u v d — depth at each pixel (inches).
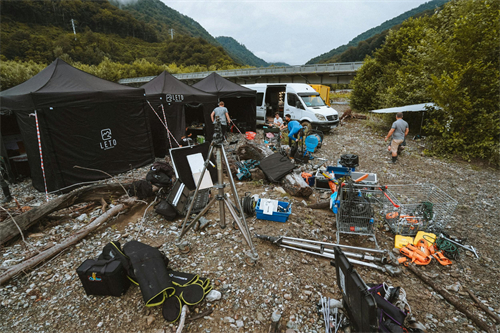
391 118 511.8
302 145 293.3
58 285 122.4
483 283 127.0
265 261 134.5
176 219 180.1
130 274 111.7
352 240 157.5
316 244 148.4
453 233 172.1
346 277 86.8
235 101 513.7
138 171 291.9
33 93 205.6
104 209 188.5
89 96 242.7
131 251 110.9
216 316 102.7
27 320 104.2
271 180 231.3
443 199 173.8
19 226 154.1
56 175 228.5
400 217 158.1
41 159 221.1
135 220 179.8
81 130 241.8
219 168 136.2
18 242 155.1
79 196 183.8
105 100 256.8
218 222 172.7
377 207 190.2
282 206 176.1
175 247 146.8
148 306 98.7
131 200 189.2
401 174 282.0
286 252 142.6
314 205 194.4
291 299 111.2
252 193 219.5
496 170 306.7
